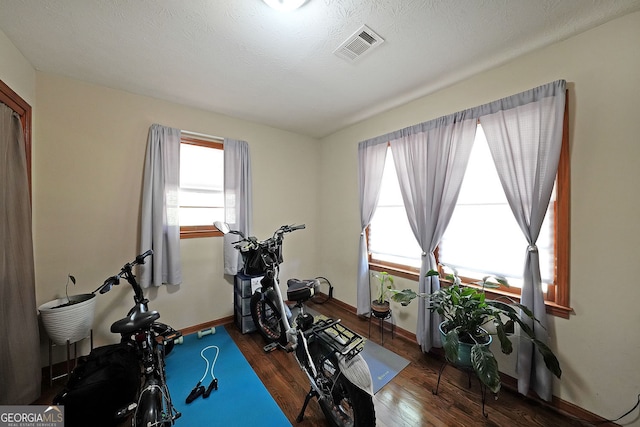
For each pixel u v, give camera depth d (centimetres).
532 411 151
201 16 131
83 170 200
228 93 221
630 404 130
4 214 141
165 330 201
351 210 306
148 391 123
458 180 196
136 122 222
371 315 262
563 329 150
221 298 271
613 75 134
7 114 146
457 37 148
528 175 160
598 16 131
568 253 149
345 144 315
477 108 185
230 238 266
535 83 161
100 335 207
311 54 165
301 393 167
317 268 358
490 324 179
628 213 131
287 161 326
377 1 122
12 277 146
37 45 155
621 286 133
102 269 208
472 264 199
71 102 195
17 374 146
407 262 250
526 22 135
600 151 138
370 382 119
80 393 130
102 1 121
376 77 194
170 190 232
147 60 172
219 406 154
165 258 232
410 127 229
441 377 182
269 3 122
